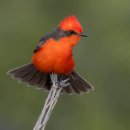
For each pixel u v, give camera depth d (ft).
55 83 33.65
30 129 69.15
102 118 68.74
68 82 36.29
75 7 70.64
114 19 69.36
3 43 68.03
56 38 35.27
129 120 69.26
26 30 68.49
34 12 69.82
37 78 36.35
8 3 70.18
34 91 68.80
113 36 69.05
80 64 68.49
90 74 68.69
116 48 68.64
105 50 68.85
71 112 69.56
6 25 68.90
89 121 68.69
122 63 68.59
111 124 68.74
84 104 69.36
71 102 69.72
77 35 35.27
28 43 68.03
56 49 35.12
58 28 35.55
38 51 35.45
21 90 68.80
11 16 69.41
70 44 35.27
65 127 69.31
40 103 68.69
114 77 69.05
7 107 69.10
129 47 68.64
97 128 68.28
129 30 69.36
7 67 67.56
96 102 69.21
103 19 69.62
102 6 69.92
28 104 68.95
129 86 69.21
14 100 69.05
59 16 70.38
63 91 36.29
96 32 69.36
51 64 35.22
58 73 35.65
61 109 69.67
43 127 32.40
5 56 67.77
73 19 35.35
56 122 69.51
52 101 32.96
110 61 68.80
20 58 67.72
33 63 35.83
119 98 69.41
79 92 36.35
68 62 35.29
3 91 68.64
